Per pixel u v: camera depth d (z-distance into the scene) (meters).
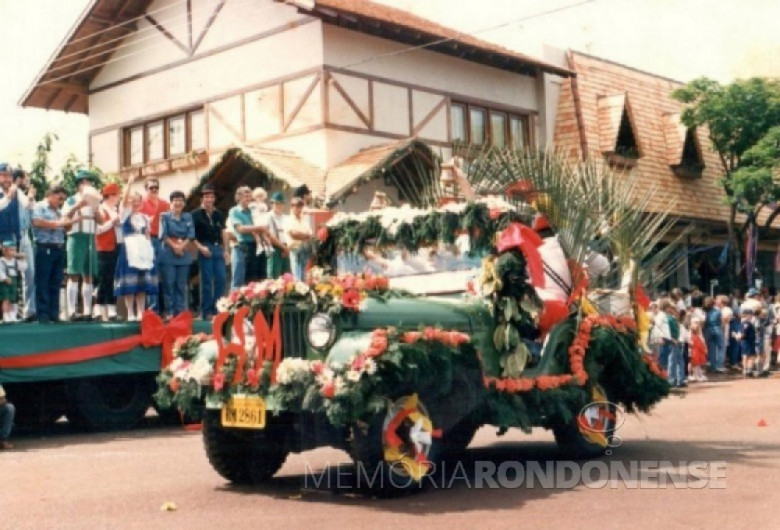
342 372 6.31
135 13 23.61
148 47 23.64
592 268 8.95
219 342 7.02
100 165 24.67
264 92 21.12
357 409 6.22
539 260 7.61
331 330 6.56
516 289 7.68
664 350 18.23
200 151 22.25
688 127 25.91
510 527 5.80
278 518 6.19
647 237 9.42
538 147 9.29
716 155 28.69
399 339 6.43
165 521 6.18
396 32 20.56
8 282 11.62
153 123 23.69
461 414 6.96
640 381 8.61
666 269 9.91
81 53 24.03
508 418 7.23
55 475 8.27
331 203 17.86
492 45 23.06
